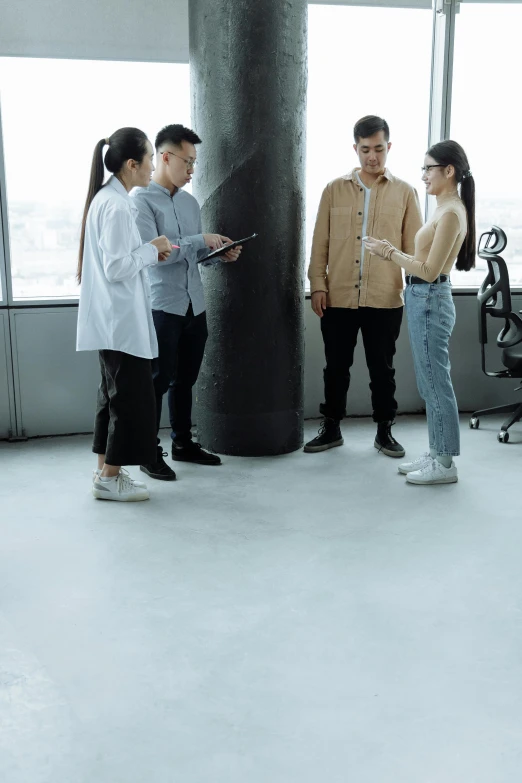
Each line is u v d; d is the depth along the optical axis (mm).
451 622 2516
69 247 4578
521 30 4824
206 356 4195
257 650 2354
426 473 3822
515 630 2471
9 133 4344
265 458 4230
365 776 1824
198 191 4094
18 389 4562
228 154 3920
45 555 3021
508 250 5180
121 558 2996
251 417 4195
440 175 3566
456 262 3754
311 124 4766
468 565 2938
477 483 3855
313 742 1942
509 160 5016
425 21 4820
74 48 4340
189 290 3801
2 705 2088
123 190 3311
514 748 1919
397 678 2211
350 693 2141
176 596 2691
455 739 1953
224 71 3844
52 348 4570
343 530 3268
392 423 4367
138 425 3461
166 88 4523
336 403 4363
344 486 3803
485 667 2264
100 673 2234
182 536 3207
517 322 4430
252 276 4008
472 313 5105
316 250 4246
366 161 4004
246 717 2039
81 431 4719
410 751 1910
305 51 3969
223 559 2986
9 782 1804
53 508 3529
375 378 4270
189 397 4094
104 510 3500
